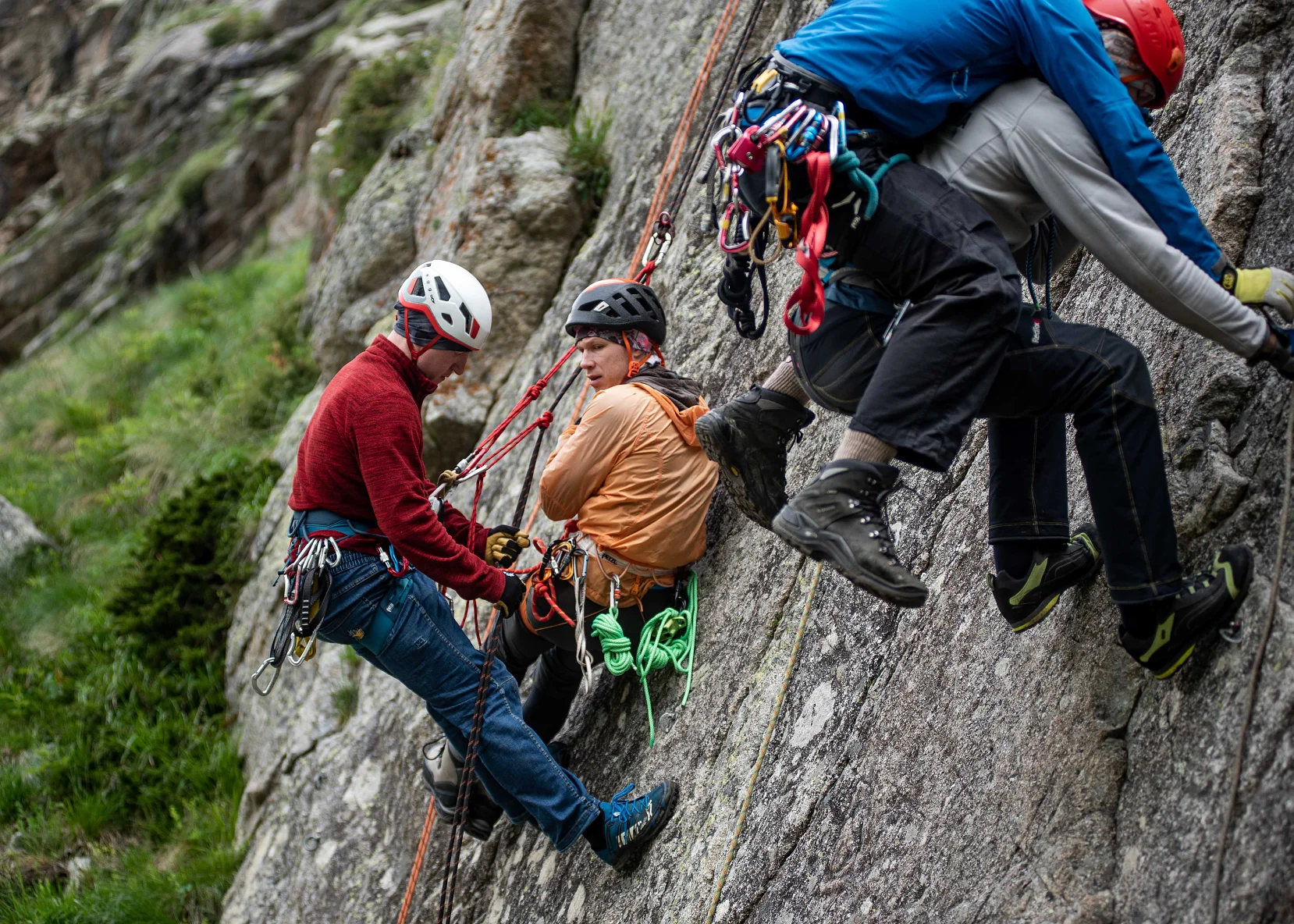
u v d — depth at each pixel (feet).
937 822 7.81
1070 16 6.63
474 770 11.00
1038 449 7.49
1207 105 8.63
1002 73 6.85
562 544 11.00
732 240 7.38
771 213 6.64
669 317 14.57
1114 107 6.52
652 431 10.69
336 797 15.79
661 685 11.43
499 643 12.05
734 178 7.06
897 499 10.17
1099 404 6.80
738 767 9.89
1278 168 7.92
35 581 26.66
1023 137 6.68
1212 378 7.50
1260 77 8.45
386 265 22.97
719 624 11.04
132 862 19.03
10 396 39.06
